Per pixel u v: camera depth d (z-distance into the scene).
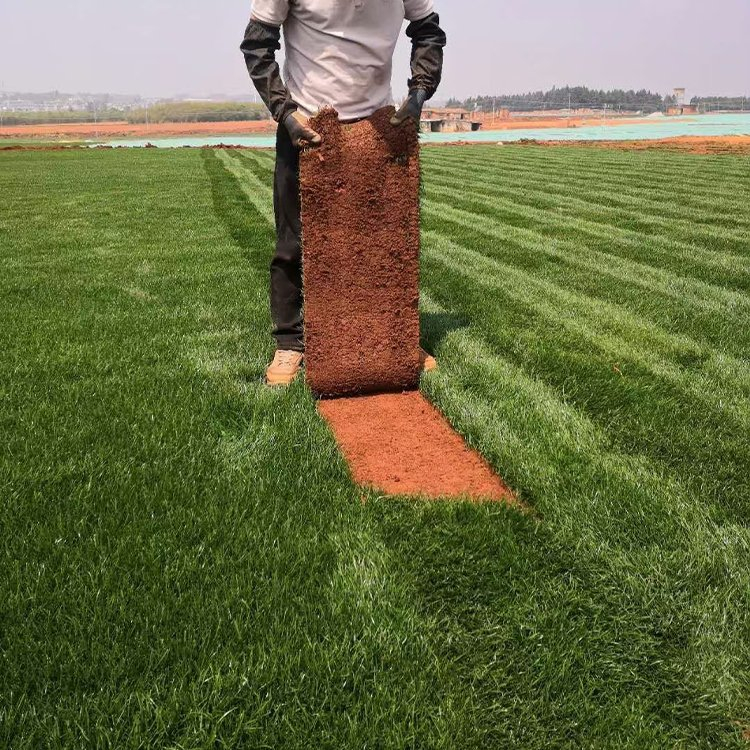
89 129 102.19
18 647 1.81
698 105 157.38
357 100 3.54
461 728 1.64
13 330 4.66
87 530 2.34
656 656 1.90
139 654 1.79
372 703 1.69
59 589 2.03
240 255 7.61
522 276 6.68
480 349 4.38
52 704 1.65
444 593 2.13
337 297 3.65
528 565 2.24
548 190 14.39
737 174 17.17
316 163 3.43
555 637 1.94
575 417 3.36
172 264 7.15
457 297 5.82
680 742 1.65
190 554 2.22
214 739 1.58
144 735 1.58
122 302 5.55
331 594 2.07
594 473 2.80
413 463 3.09
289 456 2.93
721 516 2.52
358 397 3.90
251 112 148.12
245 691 1.71
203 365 4.00
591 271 6.94
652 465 2.91
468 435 3.26
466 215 11.12
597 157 24.42
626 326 4.95
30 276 6.56
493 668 1.85
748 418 3.38
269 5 3.31
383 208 3.57
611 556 2.29
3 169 22.77
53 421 3.16
